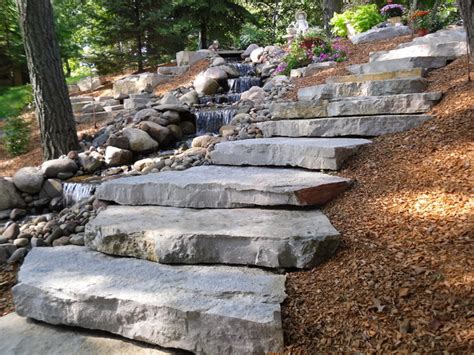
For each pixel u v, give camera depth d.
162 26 12.01
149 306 2.22
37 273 2.77
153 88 9.83
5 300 3.11
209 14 13.62
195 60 11.24
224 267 2.68
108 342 2.34
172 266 2.75
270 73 9.45
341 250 2.64
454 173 3.13
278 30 18.69
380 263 2.41
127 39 12.04
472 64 5.17
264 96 7.53
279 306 2.14
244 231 2.74
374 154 3.91
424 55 6.28
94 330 2.46
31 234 4.14
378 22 10.34
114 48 12.78
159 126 6.57
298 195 3.19
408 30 8.94
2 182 5.06
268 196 3.29
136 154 6.20
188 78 10.02
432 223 2.65
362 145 4.11
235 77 9.84
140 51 12.03
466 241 2.38
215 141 5.71
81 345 2.33
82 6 12.83
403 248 2.49
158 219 3.21
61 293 2.47
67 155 5.94
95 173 5.65
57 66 6.09
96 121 8.12
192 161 5.18
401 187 3.21
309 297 2.28
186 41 13.56
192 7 13.09
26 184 5.16
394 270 2.32
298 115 5.61
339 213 3.11
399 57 6.60
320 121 4.78
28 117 9.06
